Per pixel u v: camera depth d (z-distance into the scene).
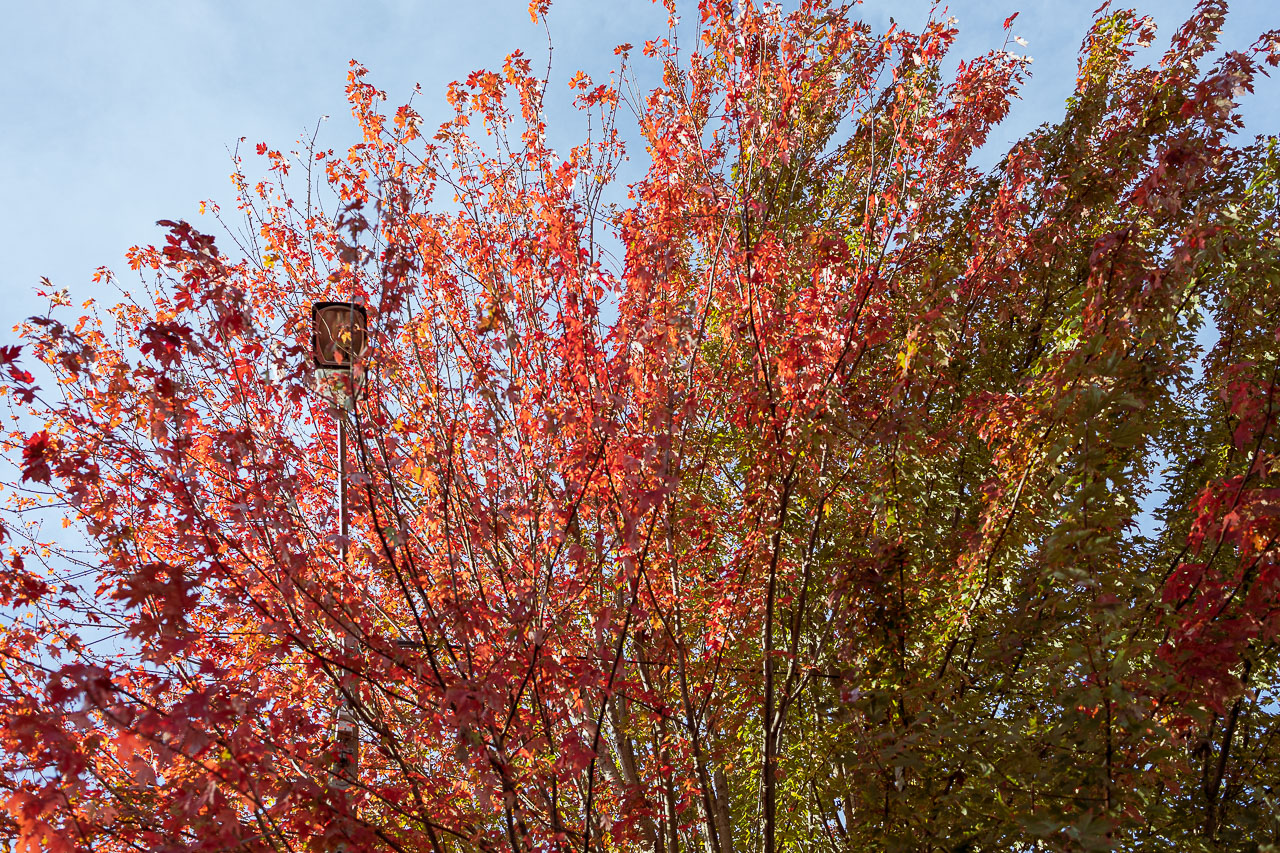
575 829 7.79
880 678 7.23
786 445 7.37
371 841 5.58
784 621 8.66
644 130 8.93
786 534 8.14
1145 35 10.43
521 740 6.44
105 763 6.41
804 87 8.77
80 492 5.74
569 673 6.62
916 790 6.54
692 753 7.75
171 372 5.83
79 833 5.21
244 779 5.07
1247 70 6.52
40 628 6.30
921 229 8.26
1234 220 7.11
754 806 9.45
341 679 6.40
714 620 7.66
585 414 6.73
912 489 8.11
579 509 7.08
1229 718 7.18
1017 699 7.51
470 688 5.85
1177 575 5.98
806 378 7.31
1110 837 5.46
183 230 5.96
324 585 6.51
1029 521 6.69
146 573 5.12
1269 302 7.86
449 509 7.24
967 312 9.10
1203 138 7.02
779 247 7.92
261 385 6.59
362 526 7.80
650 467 6.29
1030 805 6.04
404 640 6.33
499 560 7.45
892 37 8.73
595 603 7.64
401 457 6.70
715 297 8.88
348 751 6.27
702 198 8.22
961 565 7.07
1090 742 5.75
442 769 7.50
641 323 6.83
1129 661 5.66
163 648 5.15
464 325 8.02
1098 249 6.47
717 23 8.64
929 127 8.39
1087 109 10.01
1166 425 8.65
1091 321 6.43
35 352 6.44
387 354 6.78
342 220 6.08
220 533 5.89
